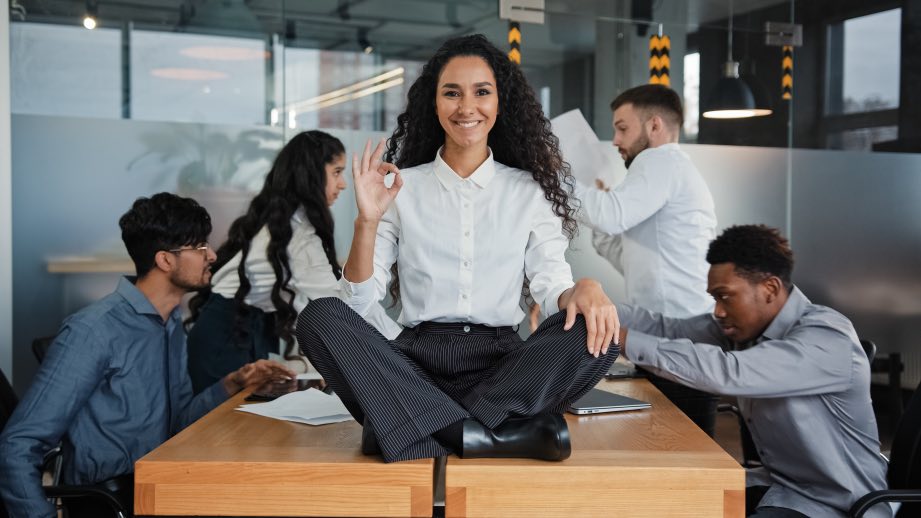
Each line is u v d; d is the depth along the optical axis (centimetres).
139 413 252
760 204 486
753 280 266
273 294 358
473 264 212
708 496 187
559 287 208
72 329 241
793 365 251
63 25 402
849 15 496
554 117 455
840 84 497
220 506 188
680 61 468
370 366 193
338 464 187
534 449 190
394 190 201
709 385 251
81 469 246
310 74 435
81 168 406
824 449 254
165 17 414
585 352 193
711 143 477
